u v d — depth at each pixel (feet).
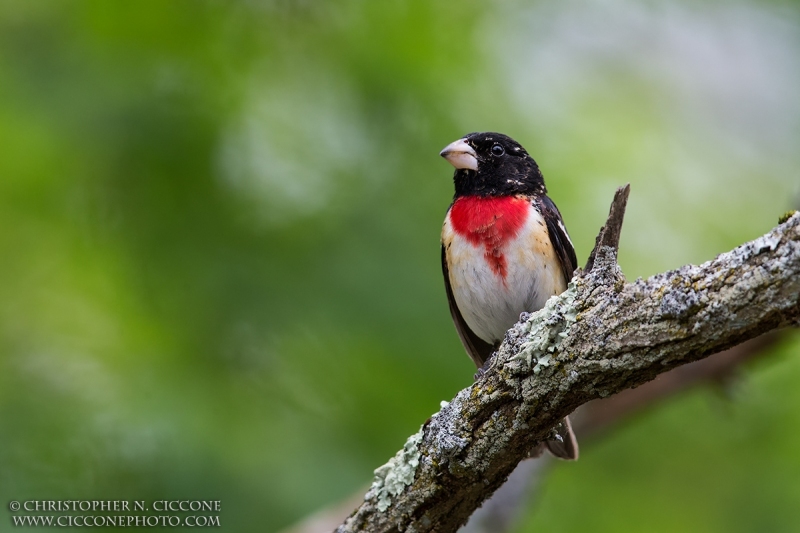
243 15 38.29
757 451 37.88
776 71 45.96
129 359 32.68
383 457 32.14
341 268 34.09
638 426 38.88
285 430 31.89
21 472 30.42
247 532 29.37
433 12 39.09
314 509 30.09
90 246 35.29
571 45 45.21
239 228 35.27
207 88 36.73
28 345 33.99
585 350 17.40
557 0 43.83
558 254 29.25
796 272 14.80
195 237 35.01
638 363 16.87
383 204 35.58
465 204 29.78
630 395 32.94
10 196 35.45
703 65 48.32
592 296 17.62
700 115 47.80
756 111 48.03
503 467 19.85
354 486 31.04
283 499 29.96
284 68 38.24
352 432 32.40
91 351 33.63
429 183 36.27
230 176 36.09
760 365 38.06
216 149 36.17
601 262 17.71
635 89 46.75
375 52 37.96
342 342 33.22
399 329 33.14
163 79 36.73
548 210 29.40
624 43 46.52
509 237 28.60
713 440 38.68
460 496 20.51
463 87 38.60
